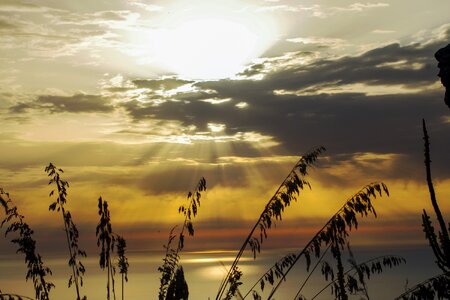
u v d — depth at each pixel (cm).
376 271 707
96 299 10012
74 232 812
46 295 783
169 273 822
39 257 787
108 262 805
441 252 533
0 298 753
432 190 547
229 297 750
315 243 728
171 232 861
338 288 692
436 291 600
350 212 720
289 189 761
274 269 749
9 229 784
